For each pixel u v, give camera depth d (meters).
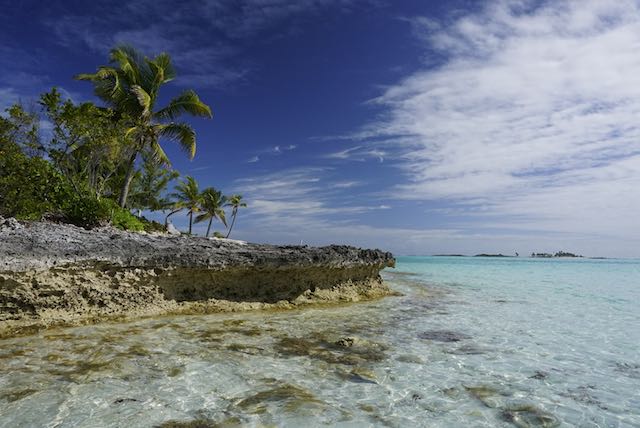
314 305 15.76
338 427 5.49
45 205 17.59
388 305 16.58
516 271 47.38
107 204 20.20
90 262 11.68
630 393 7.03
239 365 7.87
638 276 38.28
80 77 24.09
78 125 19.31
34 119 18.38
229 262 14.15
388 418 5.84
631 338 11.11
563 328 12.40
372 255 19.72
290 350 9.03
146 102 24.33
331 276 17.38
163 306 12.86
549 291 23.28
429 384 7.23
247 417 5.64
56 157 19.86
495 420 5.88
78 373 7.12
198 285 13.91
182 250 14.22
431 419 5.86
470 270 48.88
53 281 10.95
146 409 5.81
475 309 15.96
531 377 7.76
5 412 5.60
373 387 7.00
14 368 7.29
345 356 8.72
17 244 11.59
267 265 14.87
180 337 9.89
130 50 26.33
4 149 16.94
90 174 23.70
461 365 8.40
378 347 9.60
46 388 6.43
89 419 5.46
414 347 9.73
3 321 10.06
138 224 22.95
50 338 9.40
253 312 13.88
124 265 12.29
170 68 27.42
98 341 9.23
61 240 12.79
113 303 12.03
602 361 8.91
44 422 5.35
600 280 32.78
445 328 12.09
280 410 5.91
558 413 6.18
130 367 7.51
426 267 58.00
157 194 39.06
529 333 11.62
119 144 21.39
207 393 6.46
